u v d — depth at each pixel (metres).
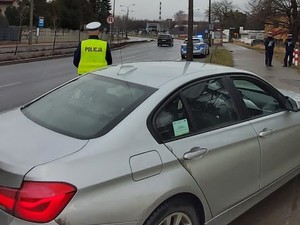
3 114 3.53
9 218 2.42
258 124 3.85
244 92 3.96
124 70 3.72
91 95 3.38
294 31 45.97
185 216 3.03
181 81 3.34
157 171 2.80
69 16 78.06
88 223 2.46
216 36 53.00
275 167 4.07
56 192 2.38
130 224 2.61
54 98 3.59
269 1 46.97
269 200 4.57
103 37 72.19
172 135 3.05
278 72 19.59
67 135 2.86
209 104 3.46
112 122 2.90
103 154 2.63
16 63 23.08
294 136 4.34
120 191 2.59
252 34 86.19
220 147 3.30
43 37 61.78
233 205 3.49
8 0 74.50
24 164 2.47
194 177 3.03
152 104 3.04
